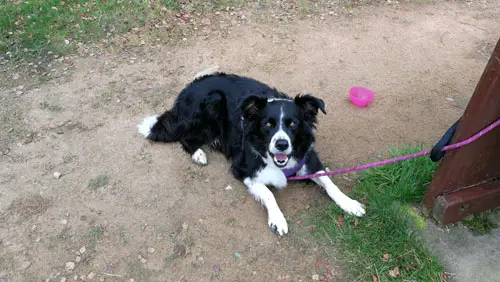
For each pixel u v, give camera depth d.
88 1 2.17
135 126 1.44
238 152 1.20
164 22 2.05
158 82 1.67
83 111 1.51
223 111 1.26
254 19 2.10
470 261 0.95
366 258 0.97
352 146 1.33
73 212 1.12
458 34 1.98
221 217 1.11
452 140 0.92
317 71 1.72
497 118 0.84
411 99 1.55
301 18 2.11
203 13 2.14
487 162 0.96
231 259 0.99
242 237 1.05
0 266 0.98
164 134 1.35
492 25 2.06
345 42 1.92
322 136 1.37
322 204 1.13
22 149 1.34
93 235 1.06
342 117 1.46
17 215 1.11
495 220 1.04
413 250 0.96
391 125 1.42
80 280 0.96
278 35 1.97
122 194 1.18
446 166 0.96
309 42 1.92
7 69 1.73
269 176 1.13
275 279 0.95
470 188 1.00
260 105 1.07
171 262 0.99
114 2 2.15
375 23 2.07
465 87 1.61
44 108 1.52
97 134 1.40
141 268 0.98
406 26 2.05
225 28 2.03
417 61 1.78
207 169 1.27
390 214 1.04
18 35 1.91
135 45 1.90
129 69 1.75
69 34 1.95
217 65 1.76
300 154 1.11
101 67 1.76
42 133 1.41
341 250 0.99
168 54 1.84
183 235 1.06
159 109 1.52
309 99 1.04
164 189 1.20
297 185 1.20
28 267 0.98
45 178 1.23
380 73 1.70
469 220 1.04
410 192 1.09
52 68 1.75
